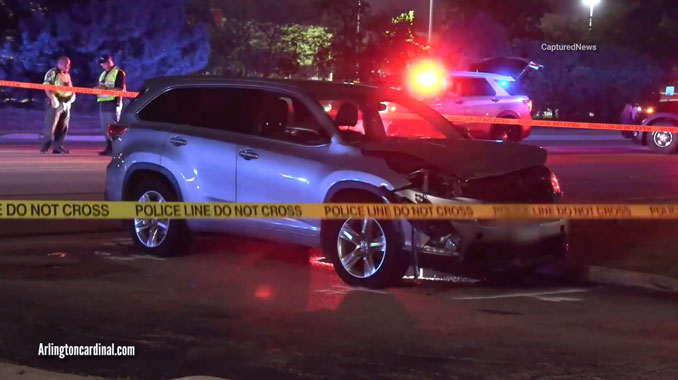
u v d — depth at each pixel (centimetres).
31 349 627
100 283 823
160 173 935
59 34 3027
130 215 898
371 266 812
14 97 3153
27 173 1479
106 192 978
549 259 843
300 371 594
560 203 870
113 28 3083
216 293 799
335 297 792
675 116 2259
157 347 638
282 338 665
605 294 848
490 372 597
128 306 745
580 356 636
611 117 4081
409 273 858
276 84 897
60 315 711
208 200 908
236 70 3822
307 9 3881
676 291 855
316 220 841
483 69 3641
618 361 626
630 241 1046
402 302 780
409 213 779
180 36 3206
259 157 873
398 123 914
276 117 887
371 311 747
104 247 992
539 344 664
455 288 848
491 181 804
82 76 3170
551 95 4028
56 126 1802
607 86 4072
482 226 782
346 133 862
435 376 588
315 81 925
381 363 612
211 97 931
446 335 682
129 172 954
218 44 3794
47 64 3117
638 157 2167
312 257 970
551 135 3278
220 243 1034
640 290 870
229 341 656
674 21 4559
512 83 2342
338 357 624
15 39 3089
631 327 721
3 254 940
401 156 805
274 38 3875
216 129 917
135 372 588
